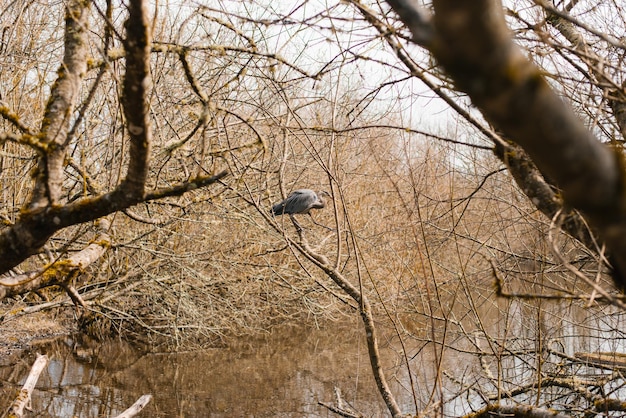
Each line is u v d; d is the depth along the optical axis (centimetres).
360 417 539
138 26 221
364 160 1282
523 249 673
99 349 1188
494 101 93
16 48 761
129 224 1118
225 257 1159
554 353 607
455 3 87
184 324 1226
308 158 1209
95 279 1147
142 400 451
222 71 668
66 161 475
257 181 1056
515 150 298
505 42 90
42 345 1179
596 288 212
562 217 243
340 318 1447
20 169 817
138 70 227
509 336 673
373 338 484
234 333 1316
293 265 1345
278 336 1313
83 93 791
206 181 269
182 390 966
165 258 1065
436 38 93
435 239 720
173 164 987
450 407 700
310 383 994
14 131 761
